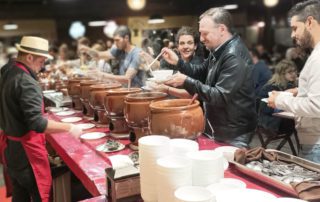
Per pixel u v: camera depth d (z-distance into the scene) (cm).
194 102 164
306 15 173
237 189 117
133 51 346
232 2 1045
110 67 419
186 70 238
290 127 381
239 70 192
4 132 236
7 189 294
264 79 503
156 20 587
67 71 479
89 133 224
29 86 216
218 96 190
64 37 1656
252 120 214
